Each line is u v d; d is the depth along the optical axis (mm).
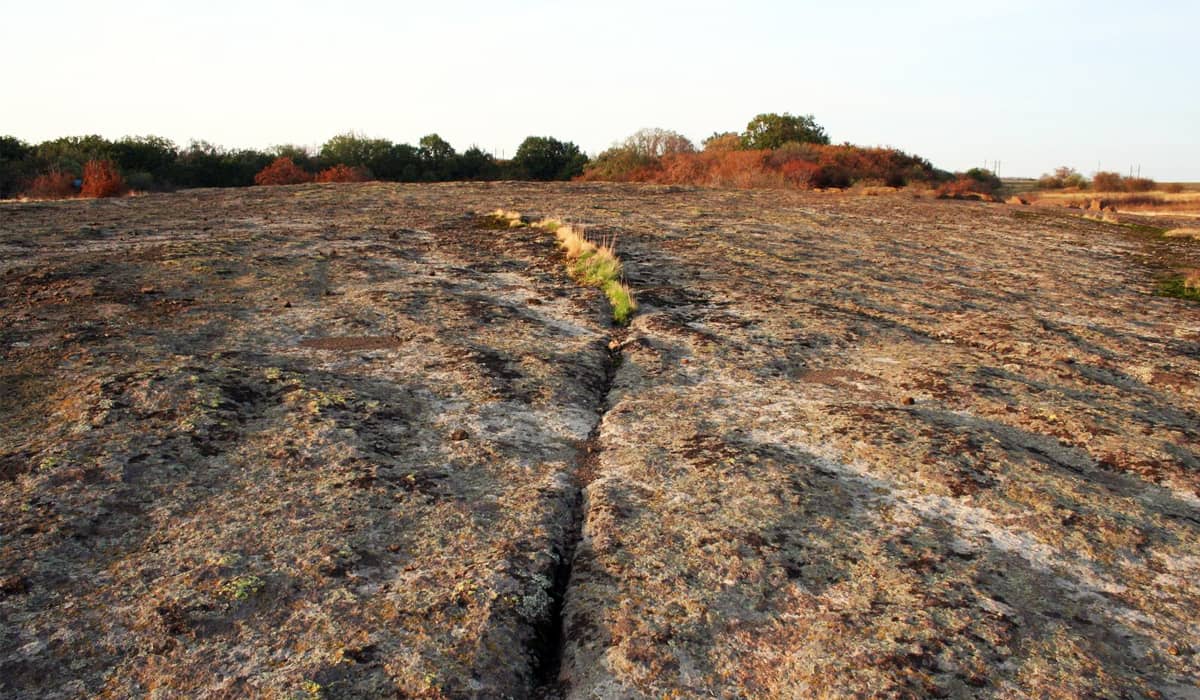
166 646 3445
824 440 5980
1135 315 11781
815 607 3918
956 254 16984
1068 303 12406
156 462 5016
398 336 8344
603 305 10398
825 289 12008
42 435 5301
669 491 5074
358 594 3857
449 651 3502
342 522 4480
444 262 12914
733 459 5523
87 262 11336
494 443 5727
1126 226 24516
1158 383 8211
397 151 60312
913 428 6160
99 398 5836
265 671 3312
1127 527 4777
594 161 55906
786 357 8250
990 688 3385
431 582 3988
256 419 5840
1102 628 3857
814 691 3355
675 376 7520
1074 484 5301
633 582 4082
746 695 3352
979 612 3895
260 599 3781
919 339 9344
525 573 4125
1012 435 6297
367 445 5512
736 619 3820
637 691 3375
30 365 6711
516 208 21484
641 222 19125
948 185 46281
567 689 3428
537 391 6855
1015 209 28312
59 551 4066
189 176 50312
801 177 42188
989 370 8086
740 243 16344
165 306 9062
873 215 23562
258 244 13773
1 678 3207
